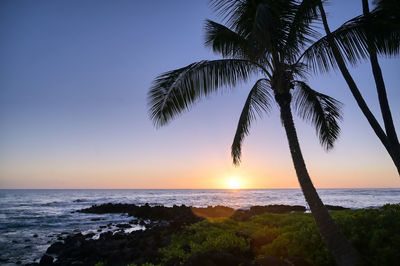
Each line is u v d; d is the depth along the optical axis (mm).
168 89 5863
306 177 4922
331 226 4566
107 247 11461
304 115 7574
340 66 8461
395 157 7184
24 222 24484
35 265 10133
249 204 54375
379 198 68125
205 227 9836
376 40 5027
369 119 7781
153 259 7480
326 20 8430
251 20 5332
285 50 5316
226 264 5270
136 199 71188
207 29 6484
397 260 4105
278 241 6273
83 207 44188
